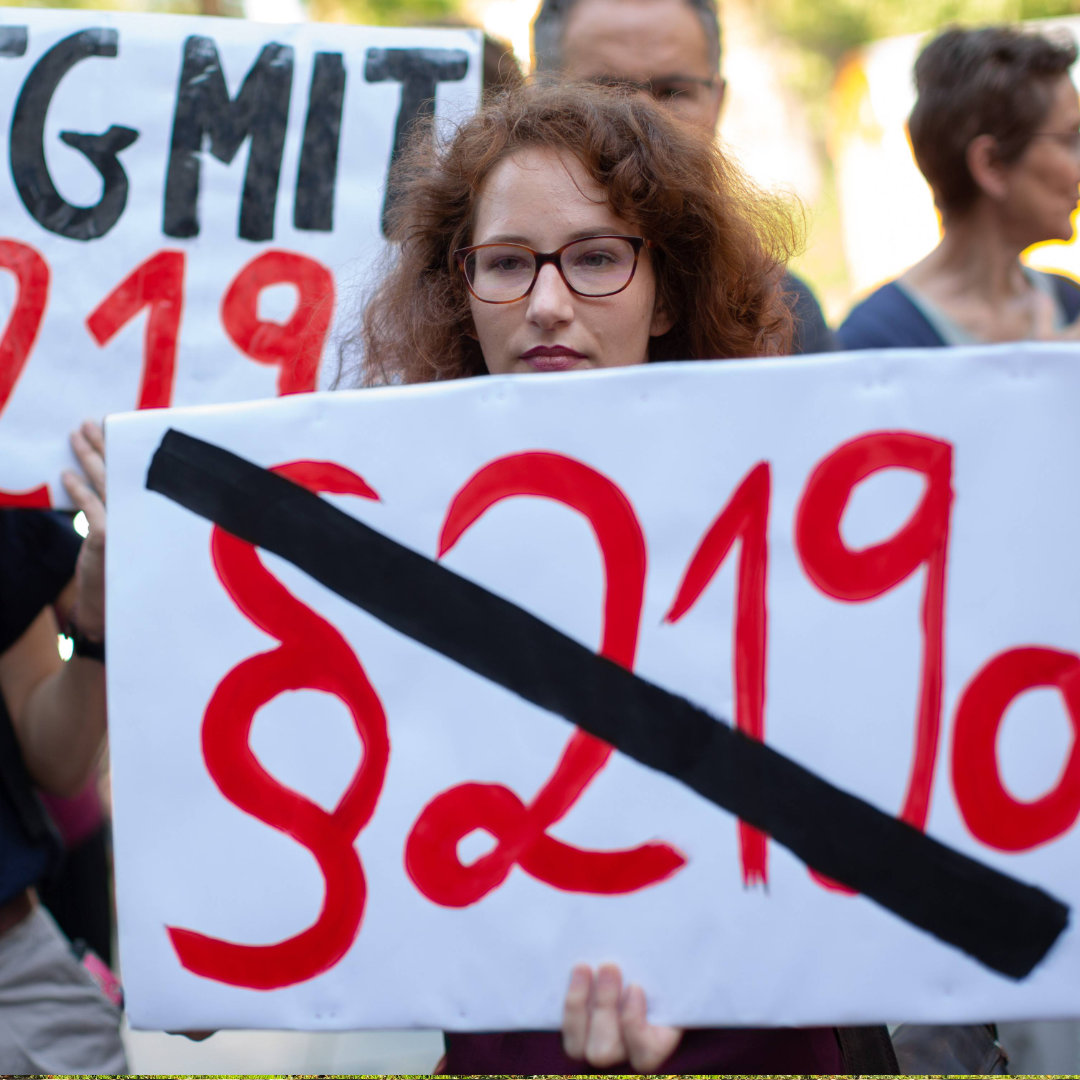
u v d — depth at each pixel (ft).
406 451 7.23
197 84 11.31
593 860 6.98
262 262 11.22
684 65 12.67
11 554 11.27
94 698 10.76
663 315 8.94
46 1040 11.12
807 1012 6.84
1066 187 13.12
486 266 8.36
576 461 7.11
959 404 6.89
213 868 7.23
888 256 42.11
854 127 43.65
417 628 7.16
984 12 61.31
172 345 11.16
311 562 7.26
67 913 16.29
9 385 11.05
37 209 11.19
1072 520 6.81
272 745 7.23
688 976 6.91
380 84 11.34
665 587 7.02
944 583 6.88
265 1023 7.17
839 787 6.87
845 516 6.95
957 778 6.82
